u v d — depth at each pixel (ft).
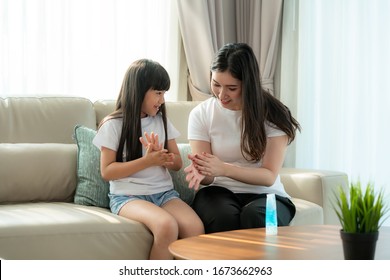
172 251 5.63
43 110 9.24
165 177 8.28
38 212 7.45
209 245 5.89
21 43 10.22
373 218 5.15
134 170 7.74
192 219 7.46
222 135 8.23
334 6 11.46
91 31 10.94
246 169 7.75
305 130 11.80
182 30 11.80
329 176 9.26
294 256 5.45
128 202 7.66
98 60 11.05
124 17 11.32
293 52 12.09
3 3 10.03
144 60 8.25
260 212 7.36
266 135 8.10
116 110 8.30
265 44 12.23
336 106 11.45
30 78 10.39
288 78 12.12
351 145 11.34
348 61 11.35
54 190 8.68
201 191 8.11
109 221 7.16
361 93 11.14
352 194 5.31
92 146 8.64
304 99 11.80
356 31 11.19
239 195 8.09
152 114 8.21
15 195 8.48
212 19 12.00
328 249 5.74
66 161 8.76
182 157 9.17
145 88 8.06
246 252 5.59
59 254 6.78
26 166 8.51
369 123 11.10
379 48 10.94
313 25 11.74
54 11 10.55
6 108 9.06
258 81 7.93
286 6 12.14
